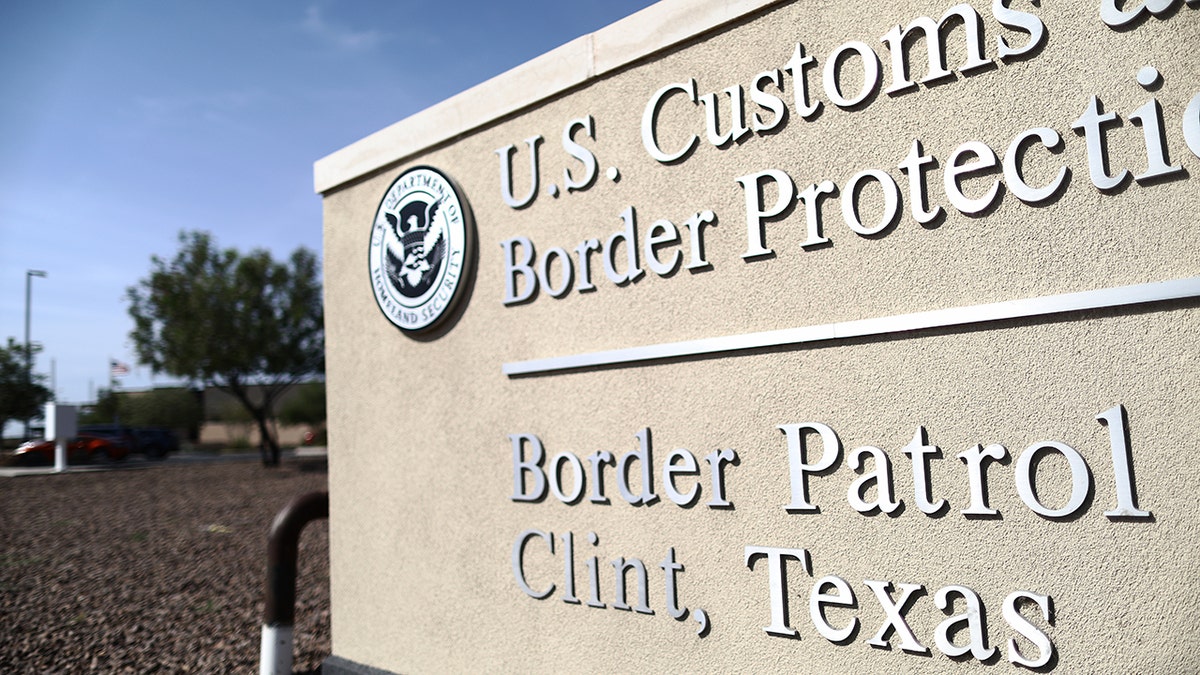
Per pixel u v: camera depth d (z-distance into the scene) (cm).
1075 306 257
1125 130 254
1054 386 263
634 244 367
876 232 299
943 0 288
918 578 286
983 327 277
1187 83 245
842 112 310
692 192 350
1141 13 252
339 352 508
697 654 339
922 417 288
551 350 397
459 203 433
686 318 350
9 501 1595
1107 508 252
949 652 277
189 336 2200
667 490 350
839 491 305
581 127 392
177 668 558
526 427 404
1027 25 270
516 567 403
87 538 1111
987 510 272
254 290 2269
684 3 353
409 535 457
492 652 413
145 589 796
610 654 368
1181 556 240
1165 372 245
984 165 277
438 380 446
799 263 319
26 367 3231
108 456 2792
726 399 336
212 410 4469
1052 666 260
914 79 294
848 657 300
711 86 347
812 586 309
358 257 500
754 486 326
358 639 483
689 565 344
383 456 475
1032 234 269
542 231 404
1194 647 236
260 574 846
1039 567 264
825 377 310
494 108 424
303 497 510
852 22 308
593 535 375
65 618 694
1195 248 242
